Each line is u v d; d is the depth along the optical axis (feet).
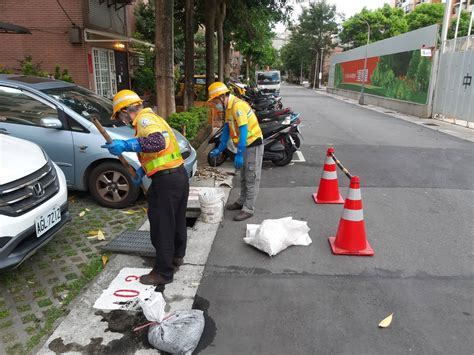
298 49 217.56
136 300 11.12
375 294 11.63
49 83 19.33
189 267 13.03
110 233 15.53
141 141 10.50
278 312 10.77
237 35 74.54
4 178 10.96
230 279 12.35
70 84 20.61
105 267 12.97
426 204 19.26
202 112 33.32
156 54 27.81
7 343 9.56
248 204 17.02
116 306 10.87
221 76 55.72
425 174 24.73
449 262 13.57
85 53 46.37
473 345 9.61
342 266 13.23
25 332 9.96
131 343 9.50
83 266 13.12
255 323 10.31
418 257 13.91
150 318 9.45
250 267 13.09
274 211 18.12
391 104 69.00
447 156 29.99
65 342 9.52
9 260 10.81
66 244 14.60
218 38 54.70
